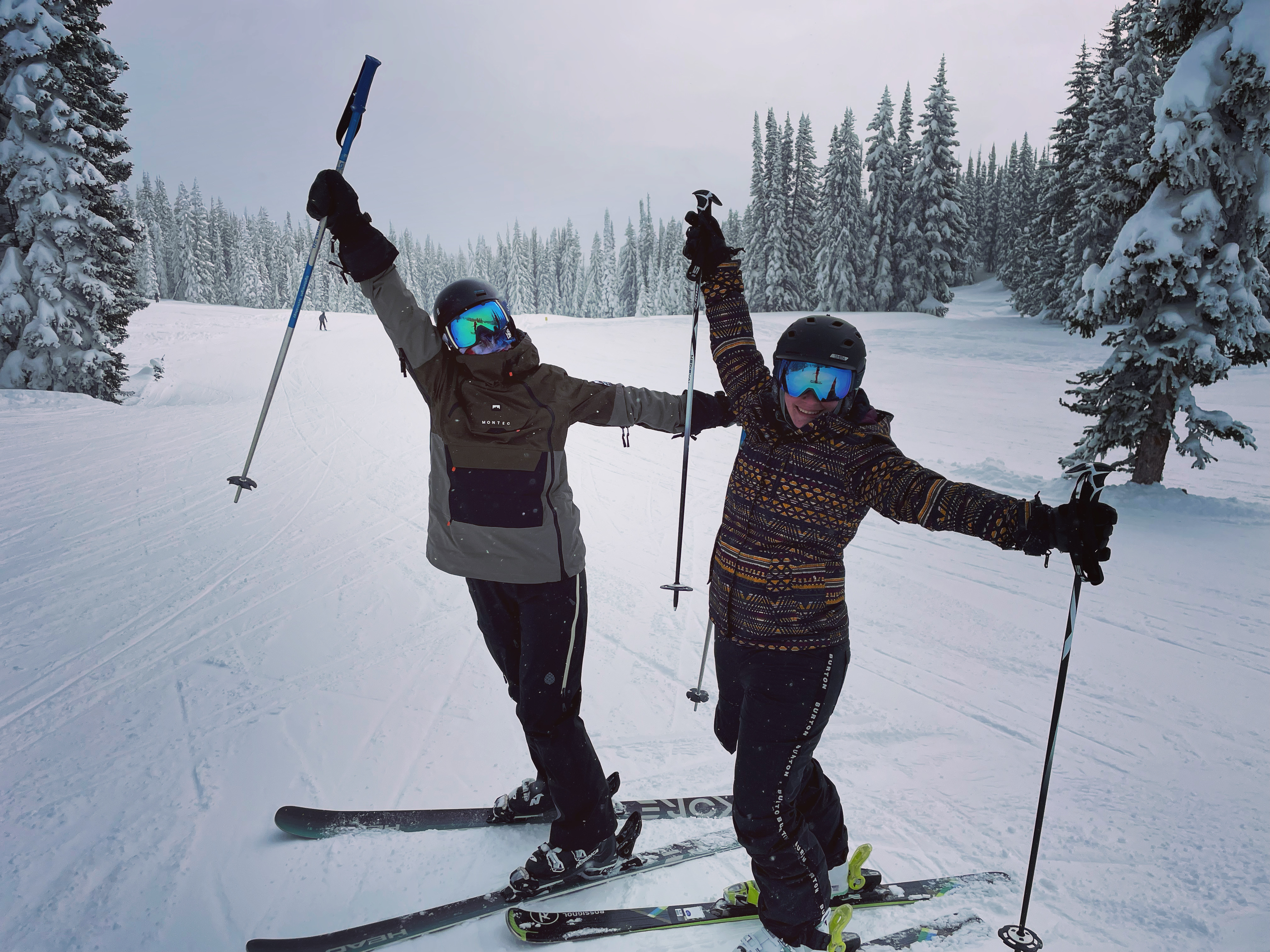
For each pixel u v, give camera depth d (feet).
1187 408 23.71
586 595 7.18
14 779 8.78
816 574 5.67
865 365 5.61
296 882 7.10
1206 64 22.24
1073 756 9.59
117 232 53.93
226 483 25.84
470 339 6.44
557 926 6.44
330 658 12.42
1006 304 155.02
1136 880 7.13
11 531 19.98
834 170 119.34
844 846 6.78
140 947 6.25
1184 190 23.38
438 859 7.48
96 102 54.65
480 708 10.70
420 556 18.24
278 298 279.28
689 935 6.54
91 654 12.52
